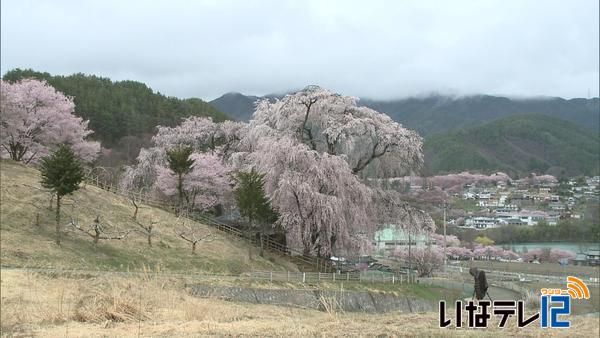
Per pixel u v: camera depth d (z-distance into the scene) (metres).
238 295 24.36
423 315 13.29
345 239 39.97
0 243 26.56
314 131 42.62
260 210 37.38
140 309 11.39
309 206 37.81
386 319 12.14
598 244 107.31
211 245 37.56
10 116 43.12
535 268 78.31
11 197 33.16
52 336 8.82
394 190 45.28
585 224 118.56
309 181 37.91
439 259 60.38
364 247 40.84
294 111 41.53
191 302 14.76
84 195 37.91
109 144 87.94
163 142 54.97
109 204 38.53
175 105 110.00
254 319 12.66
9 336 8.81
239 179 40.03
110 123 90.88
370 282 36.66
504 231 119.31
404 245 76.81
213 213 51.28
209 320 11.38
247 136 44.38
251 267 35.09
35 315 11.57
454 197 156.12
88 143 53.56
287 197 38.03
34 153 47.59
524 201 158.12
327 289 29.89
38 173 40.12
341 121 41.72
